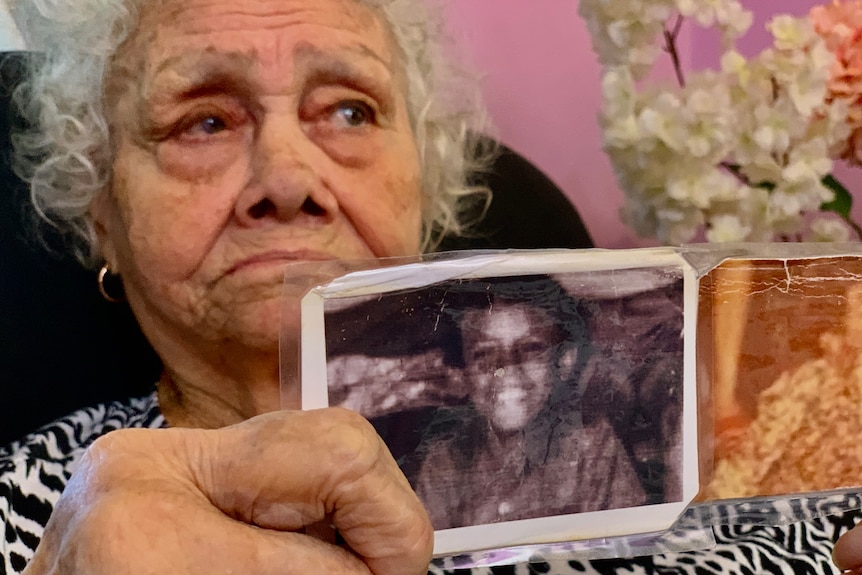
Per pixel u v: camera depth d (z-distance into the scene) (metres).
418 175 0.64
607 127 0.74
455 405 0.40
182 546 0.30
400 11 0.65
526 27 1.07
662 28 0.72
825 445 0.44
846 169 0.92
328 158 0.56
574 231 1.00
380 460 0.33
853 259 0.43
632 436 0.42
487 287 0.40
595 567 0.60
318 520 0.33
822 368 0.43
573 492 0.41
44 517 0.62
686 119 0.68
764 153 0.68
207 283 0.54
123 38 0.55
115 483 0.31
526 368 0.40
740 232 0.70
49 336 0.82
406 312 0.39
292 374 0.40
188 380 0.64
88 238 0.69
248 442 0.33
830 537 0.70
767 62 0.68
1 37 0.82
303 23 0.54
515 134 1.10
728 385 0.43
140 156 0.55
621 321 0.41
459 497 0.40
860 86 0.69
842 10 0.72
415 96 0.69
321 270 0.40
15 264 0.80
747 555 0.63
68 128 0.60
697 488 0.43
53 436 0.68
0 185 0.78
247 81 0.53
